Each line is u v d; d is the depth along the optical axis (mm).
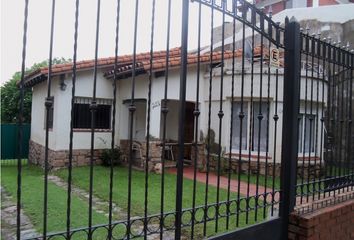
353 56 4238
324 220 3369
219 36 12312
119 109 11391
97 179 8141
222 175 9305
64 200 6105
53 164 9984
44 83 11266
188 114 11547
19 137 1770
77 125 10500
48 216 5098
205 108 10617
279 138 8961
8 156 13344
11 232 4457
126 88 11070
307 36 3514
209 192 6941
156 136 10016
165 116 2445
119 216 5094
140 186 7344
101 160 10711
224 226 4406
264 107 9312
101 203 5926
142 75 10234
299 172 6953
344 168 4262
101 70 10820
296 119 3340
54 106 10289
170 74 10180
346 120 4336
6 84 16844
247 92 9297
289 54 3350
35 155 12227
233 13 2816
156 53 10297
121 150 11078
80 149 10484
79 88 10398
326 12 10875
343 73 4273
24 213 5309
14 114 16766
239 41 11484
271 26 3211
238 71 9492
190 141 11289
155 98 9969
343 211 3652
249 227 2881
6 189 7215
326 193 4082
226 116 9891
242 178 8805
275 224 3164
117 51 2197
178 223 2410
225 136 9898
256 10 3049
